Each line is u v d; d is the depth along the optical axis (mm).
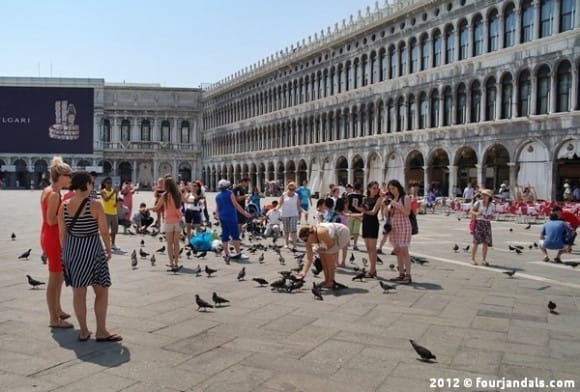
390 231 14008
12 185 105688
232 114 98438
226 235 17328
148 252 19375
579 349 8555
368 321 10047
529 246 21312
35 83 108688
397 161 55781
